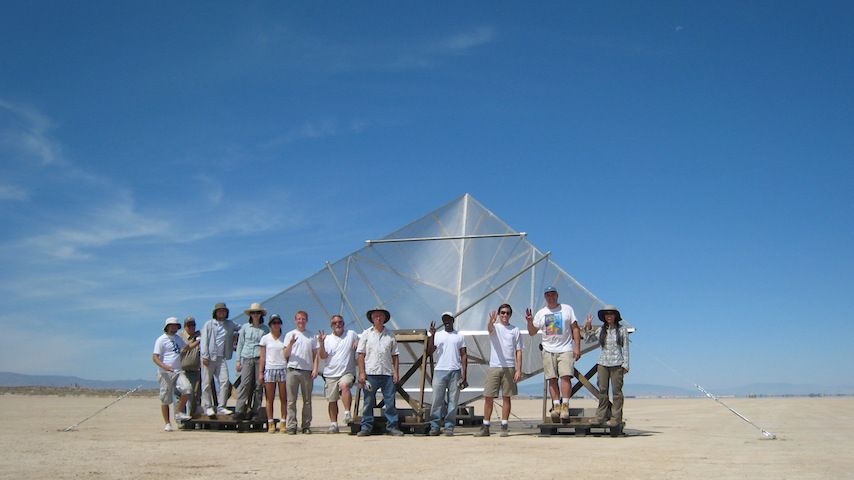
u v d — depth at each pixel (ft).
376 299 59.67
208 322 50.24
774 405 106.01
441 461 30.37
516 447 36.76
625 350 45.52
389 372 46.19
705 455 32.91
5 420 60.13
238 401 48.83
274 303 57.16
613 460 30.73
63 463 29.53
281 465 29.01
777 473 26.48
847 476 25.70
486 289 59.36
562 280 56.03
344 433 48.11
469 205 64.85
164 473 26.55
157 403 114.52
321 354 48.37
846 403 118.42
